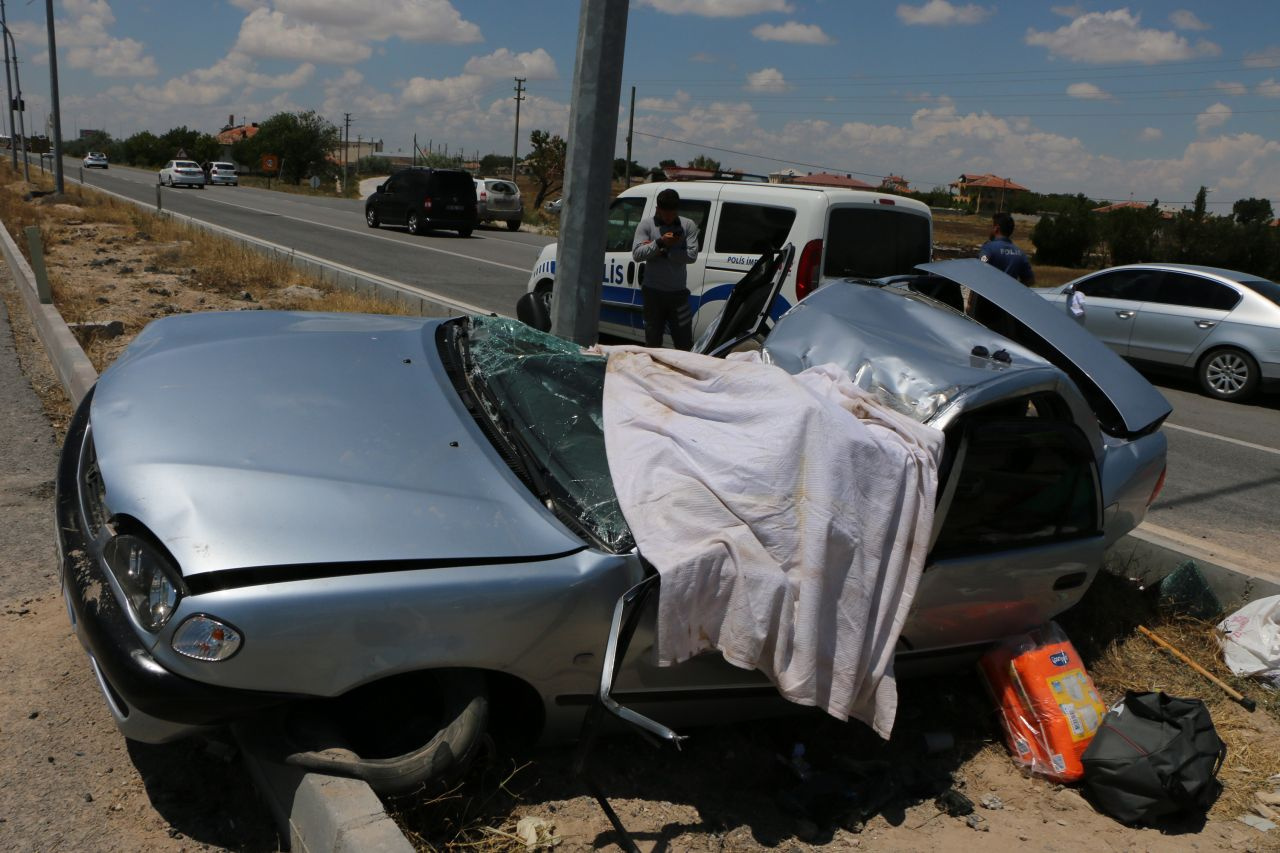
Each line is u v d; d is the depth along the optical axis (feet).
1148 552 17.44
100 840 8.39
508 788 9.71
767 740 11.57
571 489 9.93
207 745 9.68
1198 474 26.50
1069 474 12.52
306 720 8.65
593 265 17.37
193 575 7.91
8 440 17.89
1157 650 15.37
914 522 10.31
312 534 8.39
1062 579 12.66
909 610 10.28
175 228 62.13
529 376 11.91
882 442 10.34
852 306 14.02
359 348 11.97
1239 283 38.75
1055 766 11.63
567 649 9.13
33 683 10.46
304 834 8.02
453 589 8.44
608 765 10.45
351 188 239.71
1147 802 10.87
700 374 11.71
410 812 8.52
